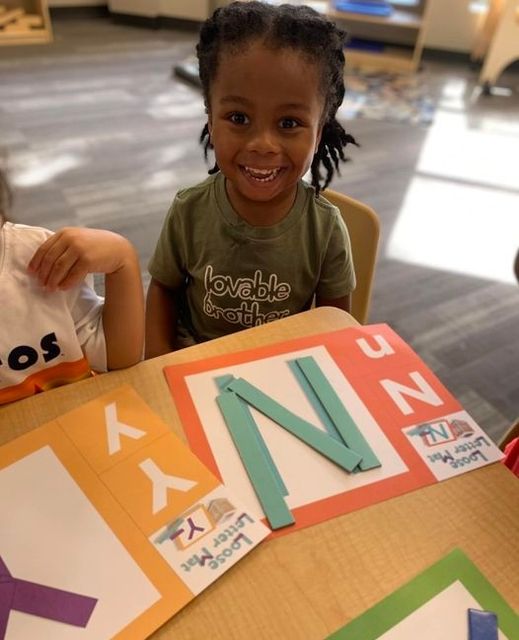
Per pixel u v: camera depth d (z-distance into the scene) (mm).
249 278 963
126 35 4117
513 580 531
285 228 921
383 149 2934
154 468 598
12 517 548
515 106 3562
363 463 619
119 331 754
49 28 3848
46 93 3176
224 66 755
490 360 1814
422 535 560
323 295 1023
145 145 2770
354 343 774
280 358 742
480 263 2223
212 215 938
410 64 3908
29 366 719
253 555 534
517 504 592
